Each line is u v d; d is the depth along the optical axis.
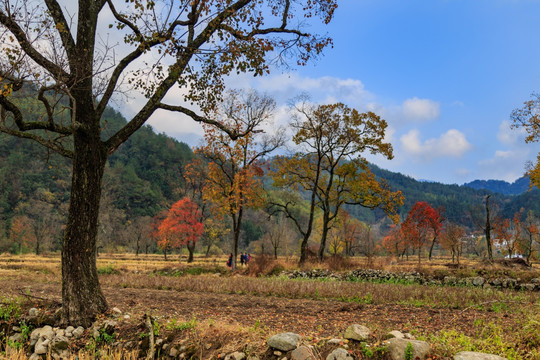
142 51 10.43
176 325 9.21
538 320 7.40
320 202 34.56
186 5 10.27
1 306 11.54
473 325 8.97
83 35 10.37
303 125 34.16
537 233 52.38
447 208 181.12
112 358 8.70
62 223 89.56
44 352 9.60
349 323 9.87
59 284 20.64
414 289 15.75
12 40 8.66
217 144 30.72
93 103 10.56
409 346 6.32
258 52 10.97
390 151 32.69
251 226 103.00
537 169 27.94
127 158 155.88
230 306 13.02
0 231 82.88
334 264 27.66
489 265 25.16
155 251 83.50
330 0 12.30
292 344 7.27
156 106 11.22
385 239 66.94
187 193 53.84
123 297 14.91
